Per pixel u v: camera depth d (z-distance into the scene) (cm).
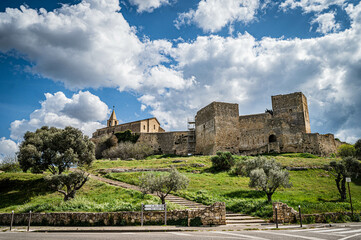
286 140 6062
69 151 3359
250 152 6231
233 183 3538
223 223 1830
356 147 5225
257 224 1862
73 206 2281
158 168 4488
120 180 3566
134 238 1290
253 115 6662
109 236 1388
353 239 1223
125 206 2222
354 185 3525
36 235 1489
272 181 2561
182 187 2428
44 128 4709
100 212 1950
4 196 3112
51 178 2591
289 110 6762
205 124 6975
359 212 2159
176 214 1877
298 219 1944
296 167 4203
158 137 7938
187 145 7556
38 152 3397
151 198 2616
